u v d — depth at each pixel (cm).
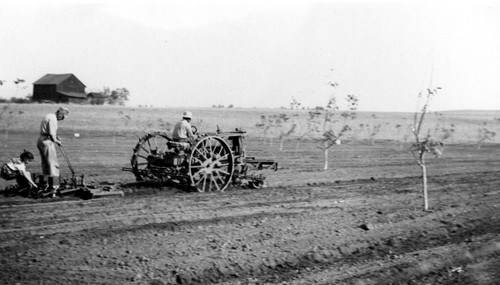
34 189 1186
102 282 647
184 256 753
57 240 802
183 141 1329
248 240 843
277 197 1268
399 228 972
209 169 1321
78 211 1024
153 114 6128
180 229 896
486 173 2006
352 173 1884
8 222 918
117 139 3491
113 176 1579
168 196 1234
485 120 7425
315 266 760
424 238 918
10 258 716
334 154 2895
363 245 863
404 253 827
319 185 1523
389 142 4219
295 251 806
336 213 1073
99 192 1199
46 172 1178
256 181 1430
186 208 1087
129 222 938
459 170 2112
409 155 2945
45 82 7888
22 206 1063
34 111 5416
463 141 4719
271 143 3634
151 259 734
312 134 4722
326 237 884
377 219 1023
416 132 1169
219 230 898
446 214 1104
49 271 673
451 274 731
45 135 1175
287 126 5344
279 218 1004
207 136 1320
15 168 1182
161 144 2908
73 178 1230
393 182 1639
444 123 6512
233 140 1429
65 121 4641
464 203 1244
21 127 4084
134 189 1312
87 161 2031
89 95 8788
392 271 740
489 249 855
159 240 824
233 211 1068
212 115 6488
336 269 747
